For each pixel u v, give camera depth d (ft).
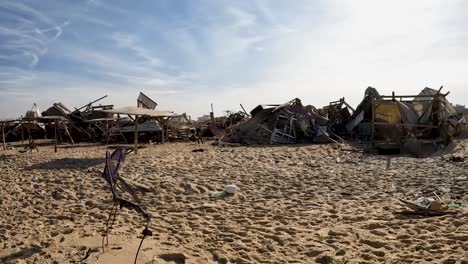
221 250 20.54
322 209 29.07
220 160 56.54
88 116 108.06
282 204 31.07
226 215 27.94
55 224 26.12
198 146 81.66
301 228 24.52
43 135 118.42
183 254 19.39
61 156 65.10
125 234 23.12
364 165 50.98
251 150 69.10
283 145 79.46
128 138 102.63
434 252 19.33
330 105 97.30
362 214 27.17
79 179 42.14
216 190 36.76
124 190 35.47
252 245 21.53
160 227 25.00
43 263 18.83
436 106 67.41
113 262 18.12
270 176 43.68
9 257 19.85
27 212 29.66
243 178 42.47
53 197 34.65
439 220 24.58
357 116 88.79
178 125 116.37
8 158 64.13
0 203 32.86
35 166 53.31
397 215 26.50
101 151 73.56
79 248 20.66
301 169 48.67
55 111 108.37
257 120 88.22
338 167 50.01
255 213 28.35
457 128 71.15
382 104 70.44
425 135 67.51
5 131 114.93
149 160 56.29
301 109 87.92
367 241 21.48
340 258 19.16
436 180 38.50
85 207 30.66
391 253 19.63
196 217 27.40
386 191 34.83
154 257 18.95
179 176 43.68
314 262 19.04
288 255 20.06
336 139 86.53
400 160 53.93
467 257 18.08
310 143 82.38
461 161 49.44
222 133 114.83
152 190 35.68
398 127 68.03
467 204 28.76
